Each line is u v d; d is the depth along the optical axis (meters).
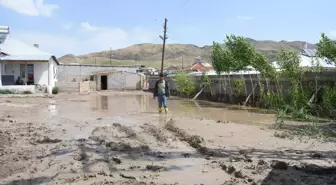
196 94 34.16
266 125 12.61
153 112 18.61
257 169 6.64
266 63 21.19
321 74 17.11
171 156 7.95
